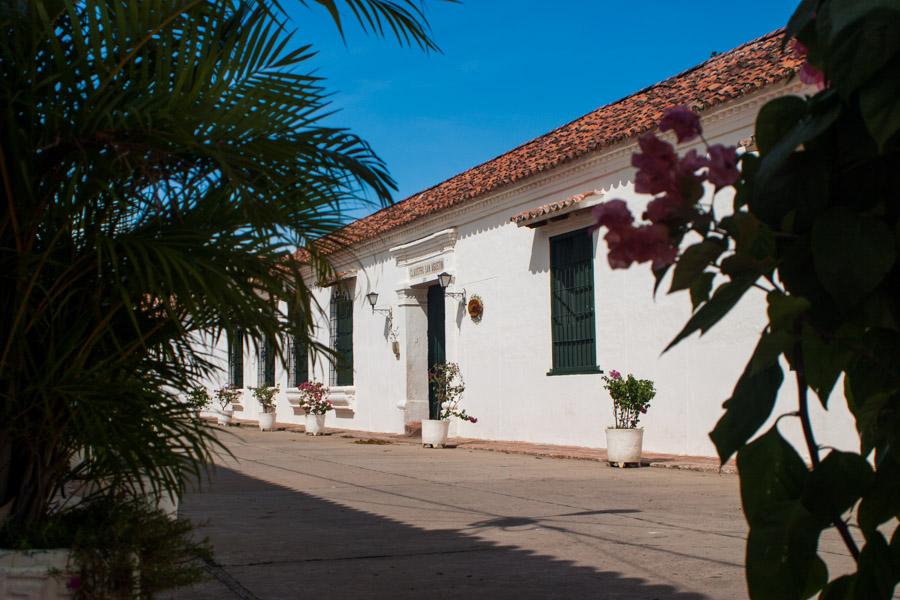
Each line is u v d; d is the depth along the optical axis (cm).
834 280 163
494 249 1759
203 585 540
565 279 1565
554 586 536
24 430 346
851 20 162
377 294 2250
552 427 1581
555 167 1532
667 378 1323
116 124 319
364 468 1323
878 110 159
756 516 177
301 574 572
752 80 1126
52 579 318
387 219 2186
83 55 326
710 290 178
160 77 338
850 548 189
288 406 2794
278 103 362
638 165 174
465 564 603
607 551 644
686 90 1405
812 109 179
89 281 357
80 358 348
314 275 416
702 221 173
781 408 1059
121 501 373
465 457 1498
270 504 923
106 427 345
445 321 1966
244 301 336
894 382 187
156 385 369
